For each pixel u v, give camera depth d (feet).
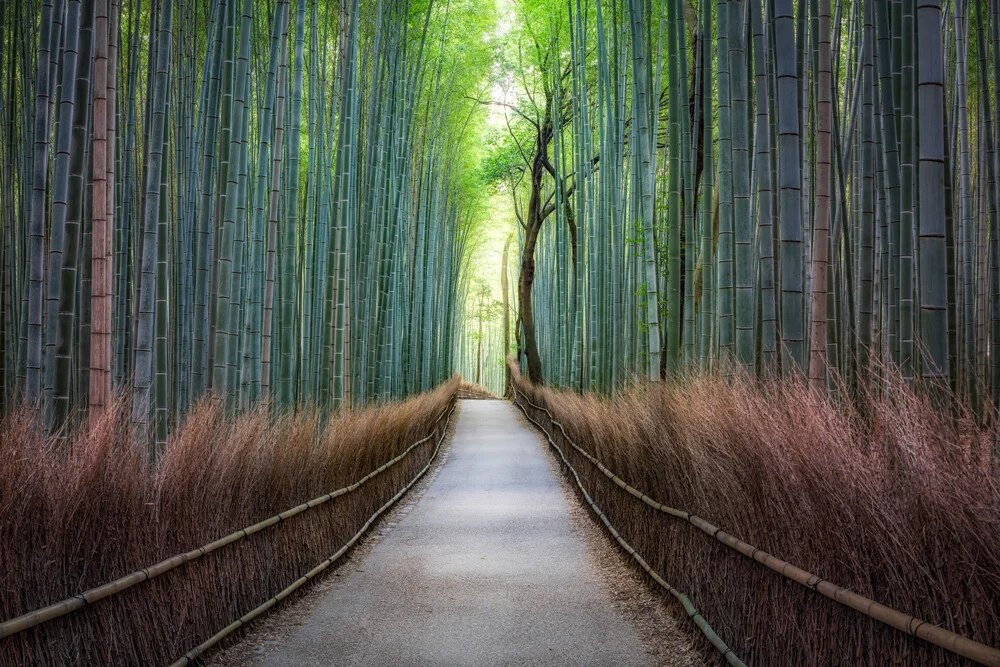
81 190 12.06
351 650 11.98
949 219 15.56
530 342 64.03
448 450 42.39
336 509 17.93
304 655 11.75
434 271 65.46
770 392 11.62
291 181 22.63
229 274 17.47
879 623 7.09
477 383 137.80
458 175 66.33
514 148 60.23
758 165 15.25
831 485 7.96
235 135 17.58
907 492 6.96
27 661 7.61
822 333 12.85
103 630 8.82
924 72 8.93
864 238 15.02
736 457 10.46
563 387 51.44
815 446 8.50
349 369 29.73
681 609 12.95
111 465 9.40
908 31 13.28
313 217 26.81
